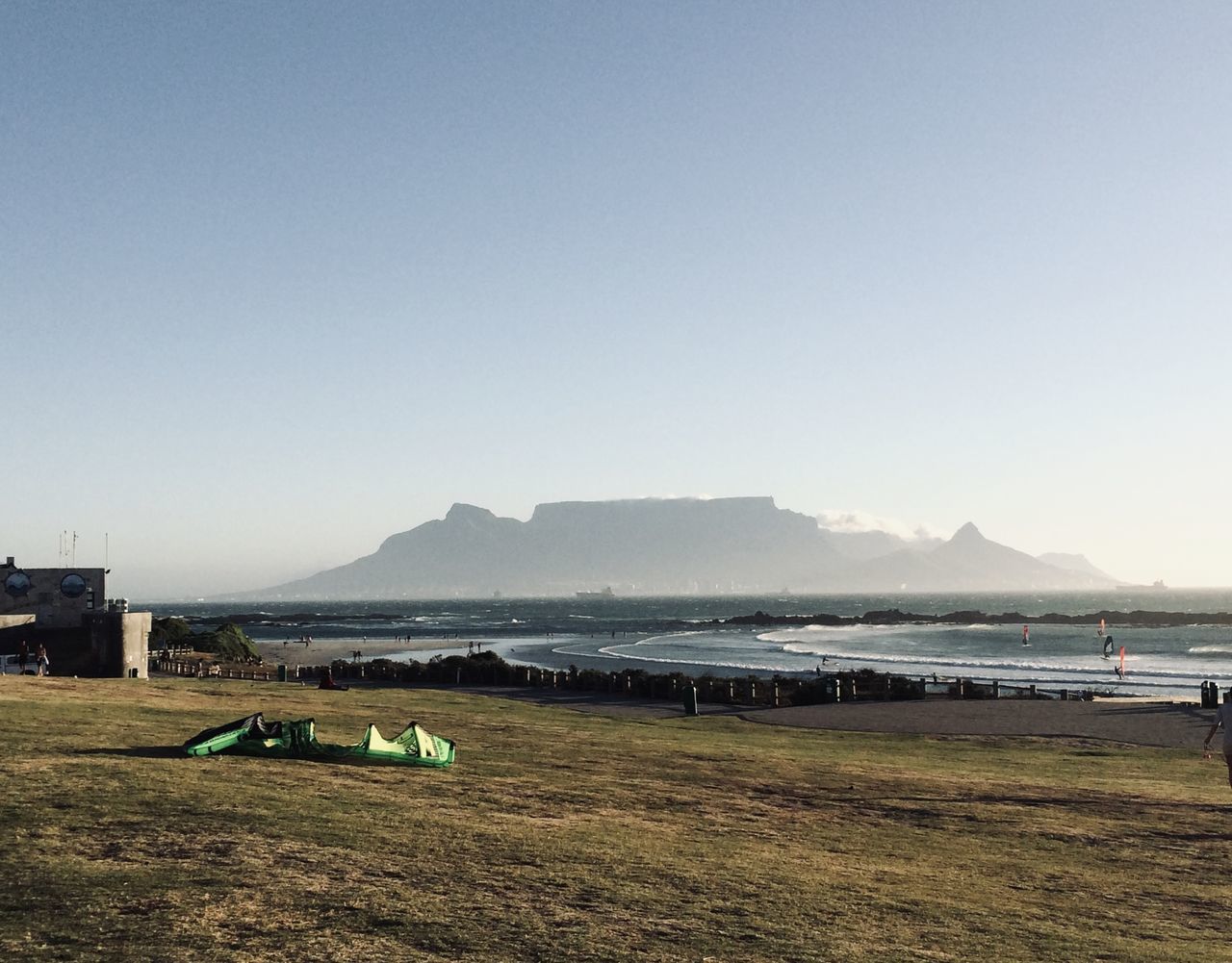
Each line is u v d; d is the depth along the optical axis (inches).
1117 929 403.9
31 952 288.7
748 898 402.3
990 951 352.5
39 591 2415.1
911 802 722.2
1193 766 1063.6
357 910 343.6
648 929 344.2
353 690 1797.5
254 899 350.6
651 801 651.5
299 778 616.7
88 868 381.7
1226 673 3420.3
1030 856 556.4
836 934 357.7
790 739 1258.6
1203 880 514.0
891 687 2032.5
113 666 2261.3
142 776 581.6
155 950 293.1
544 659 4431.6
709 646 5511.8
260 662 3959.2
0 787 530.0
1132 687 2856.8
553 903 369.1
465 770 729.6
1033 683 2802.7
